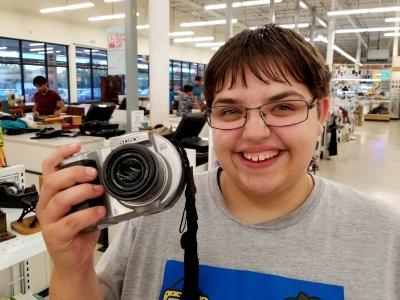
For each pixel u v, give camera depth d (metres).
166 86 4.37
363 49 22.73
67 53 11.66
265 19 14.75
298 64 0.64
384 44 21.98
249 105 0.66
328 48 12.64
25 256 1.19
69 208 0.65
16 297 1.65
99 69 12.91
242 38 0.68
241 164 0.68
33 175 3.65
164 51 4.30
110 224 0.65
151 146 0.64
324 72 0.69
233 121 0.67
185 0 11.20
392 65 16.52
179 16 14.14
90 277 0.72
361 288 0.64
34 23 10.37
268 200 0.72
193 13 13.77
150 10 4.23
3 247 1.17
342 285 0.65
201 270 0.71
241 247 0.71
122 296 0.79
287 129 0.64
